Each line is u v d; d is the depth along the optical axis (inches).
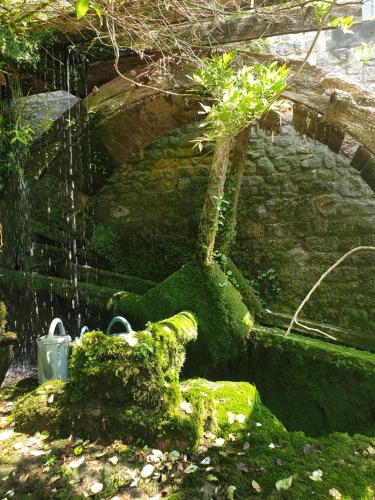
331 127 118.7
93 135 131.9
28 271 152.7
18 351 142.9
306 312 163.8
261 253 171.6
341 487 70.6
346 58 163.3
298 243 167.9
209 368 120.4
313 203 166.7
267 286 169.2
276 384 117.1
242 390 97.9
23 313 149.6
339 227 163.0
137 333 86.7
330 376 111.2
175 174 183.5
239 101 78.0
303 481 71.6
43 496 68.3
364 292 157.9
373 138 111.7
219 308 117.4
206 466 74.9
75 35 122.7
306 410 113.4
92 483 71.1
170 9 109.3
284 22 112.7
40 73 137.9
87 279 155.6
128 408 81.8
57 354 108.7
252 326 122.3
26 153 140.7
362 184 161.5
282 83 81.0
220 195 116.5
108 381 82.5
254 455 78.1
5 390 111.0
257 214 173.3
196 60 104.9
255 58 119.6
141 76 126.0
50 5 111.7
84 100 131.2
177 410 82.0
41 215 152.3
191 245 176.7
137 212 186.1
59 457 77.4
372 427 105.7
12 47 114.7
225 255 138.3
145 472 72.8
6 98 142.0
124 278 150.6
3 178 149.2
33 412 87.5
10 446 81.0
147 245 182.7
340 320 159.6
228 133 86.4
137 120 128.6
